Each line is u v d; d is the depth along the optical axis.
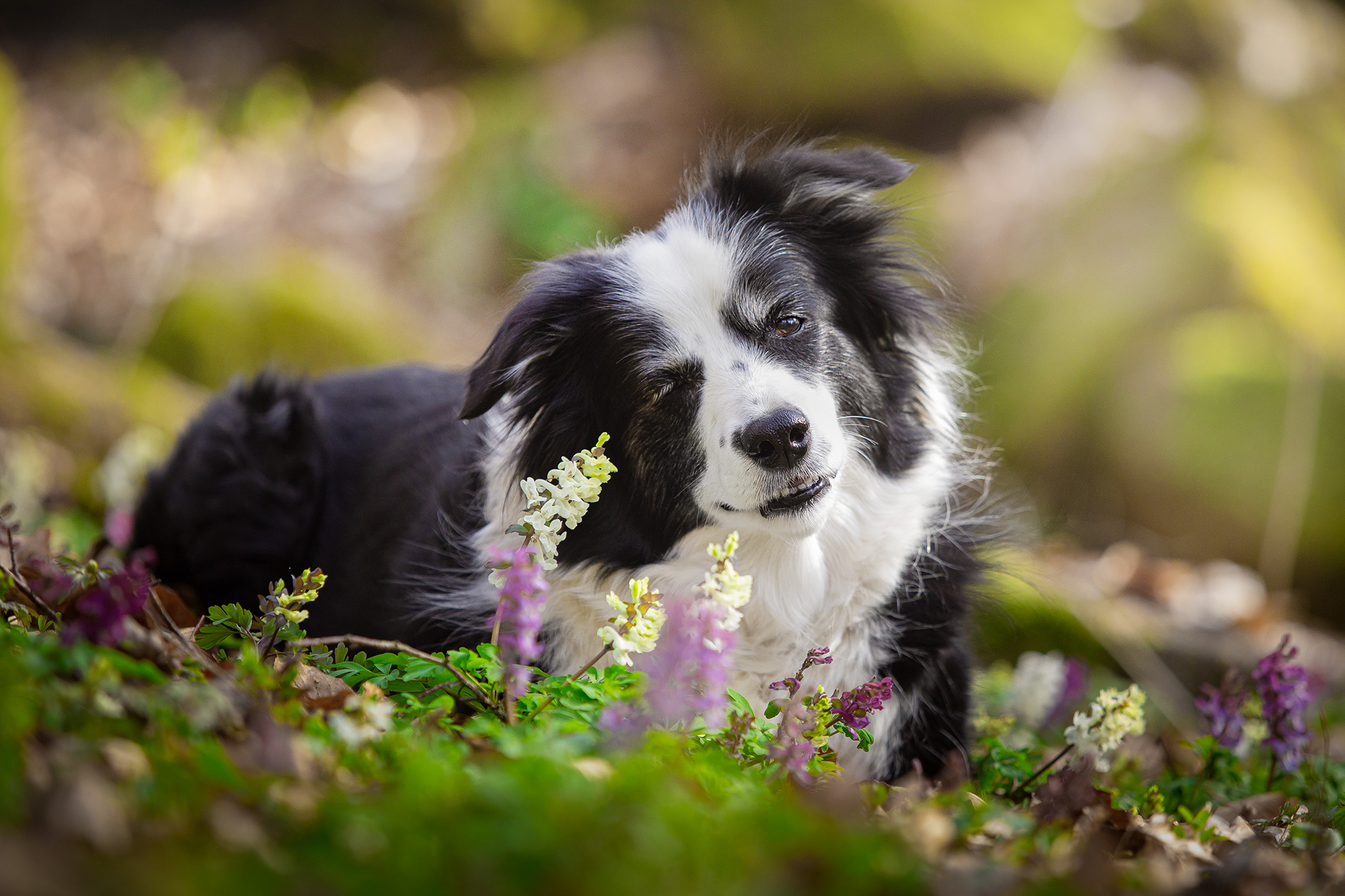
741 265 4.48
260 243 13.29
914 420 4.97
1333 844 3.42
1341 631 9.95
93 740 2.43
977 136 13.93
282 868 2.13
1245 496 10.02
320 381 6.32
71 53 15.08
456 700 3.89
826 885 2.30
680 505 4.46
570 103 14.71
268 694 2.86
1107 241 11.64
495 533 4.66
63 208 13.19
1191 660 7.91
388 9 15.43
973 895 2.42
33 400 8.93
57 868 1.94
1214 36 13.87
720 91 14.37
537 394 4.65
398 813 2.26
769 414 4.16
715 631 3.22
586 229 13.27
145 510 5.93
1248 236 11.09
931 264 5.34
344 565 5.47
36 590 3.88
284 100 14.95
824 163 4.81
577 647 4.67
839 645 4.66
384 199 14.16
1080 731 4.08
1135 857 3.19
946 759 4.67
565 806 2.29
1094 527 10.59
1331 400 10.15
